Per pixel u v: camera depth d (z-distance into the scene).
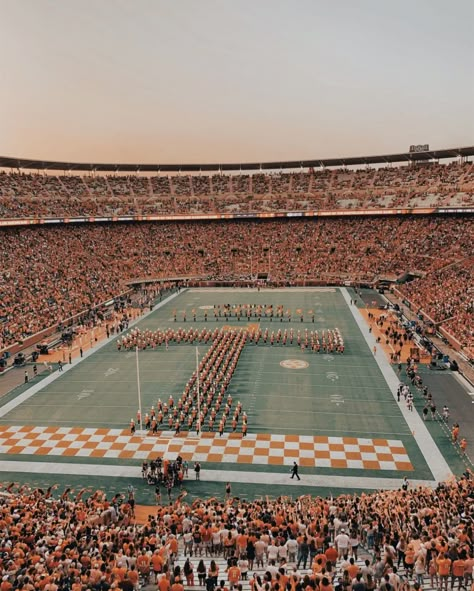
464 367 52.06
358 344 60.84
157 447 36.50
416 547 18.84
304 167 134.62
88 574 17.27
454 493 25.47
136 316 78.75
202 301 90.00
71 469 33.69
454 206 98.94
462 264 86.88
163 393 46.12
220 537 21.45
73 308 77.62
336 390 46.25
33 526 21.78
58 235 104.25
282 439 37.22
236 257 112.44
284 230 118.38
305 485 31.23
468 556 17.50
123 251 109.44
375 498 26.70
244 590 18.00
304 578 15.59
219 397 43.91
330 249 110.75
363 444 36.22
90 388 48.09
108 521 24.30
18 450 36.41
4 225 90.44
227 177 135.25
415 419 40.06
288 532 21.30
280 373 50.94
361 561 20.47
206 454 35.34
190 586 18.44
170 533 21.50
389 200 112.38
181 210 118.50
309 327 69.31
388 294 93.81
